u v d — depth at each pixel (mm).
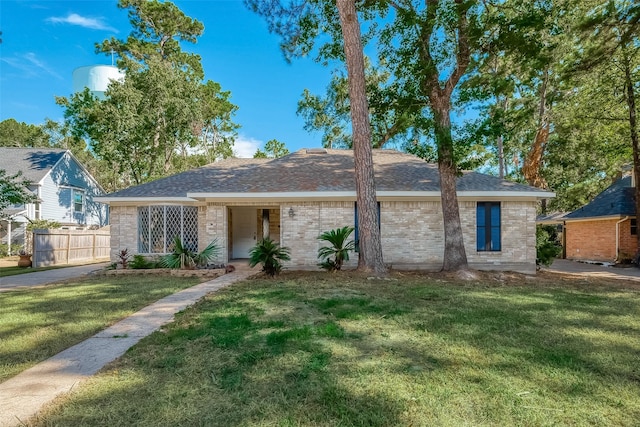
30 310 6543
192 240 14125
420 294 7844
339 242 11164
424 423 2738
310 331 4977
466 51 10922
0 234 22625
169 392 3246
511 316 5953
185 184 14719
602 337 4852
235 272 11906
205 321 5602
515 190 12367
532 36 11125
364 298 7328
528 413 2881
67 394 3223
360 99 10656
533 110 19672
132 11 30578
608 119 17266
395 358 4047
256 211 16969
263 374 3611
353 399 3100
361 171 10664
